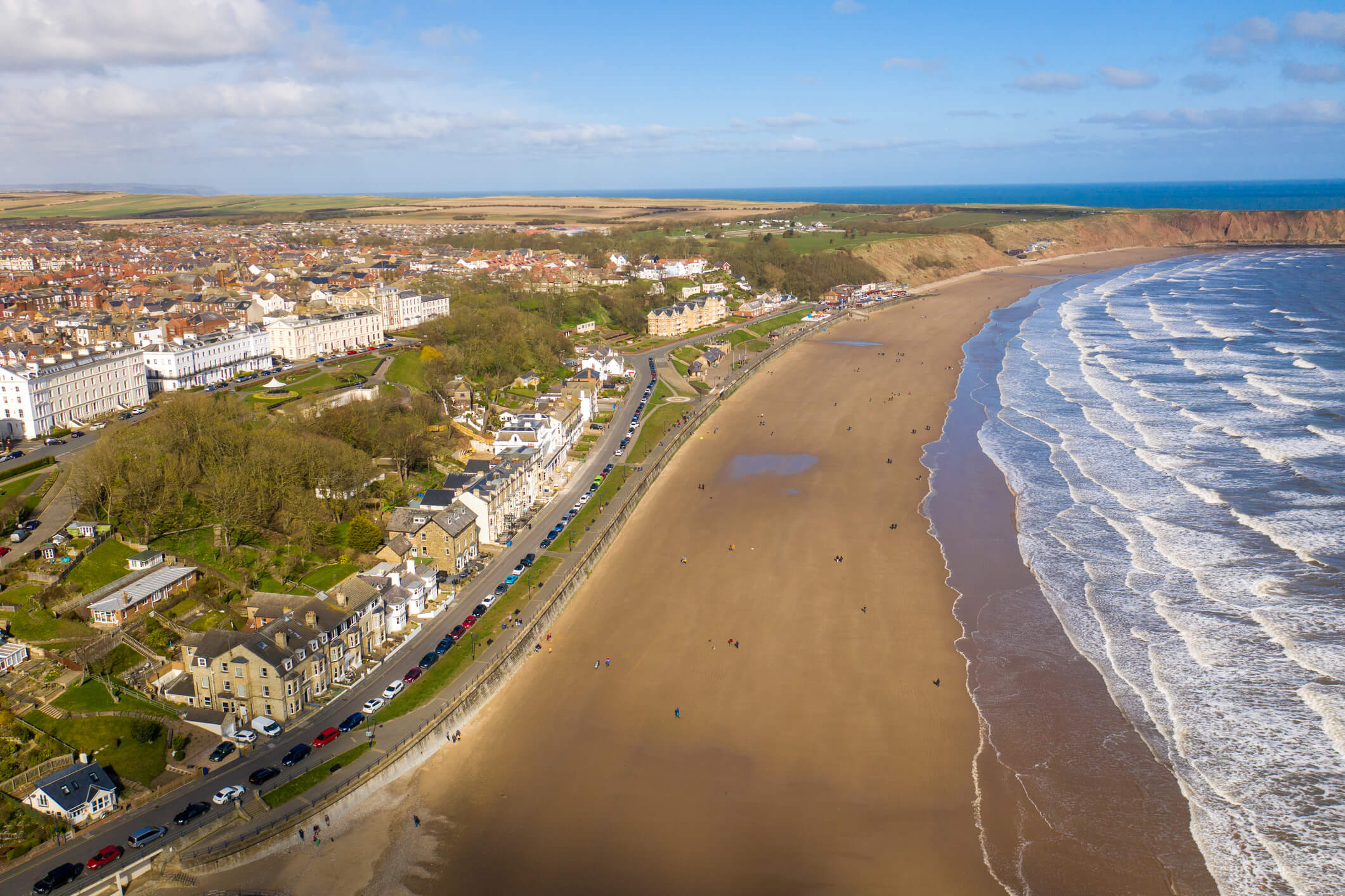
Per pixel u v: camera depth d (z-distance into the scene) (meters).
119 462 120.50
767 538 138.12
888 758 85.94
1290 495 143.88
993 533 136.50
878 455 176.25
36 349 163.75
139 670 92.62
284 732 88.06
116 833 74.12
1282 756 84.31
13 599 97.69
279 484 126.06
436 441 164.50
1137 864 72.69
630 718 93.06
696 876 72.19
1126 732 88.69
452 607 113.25
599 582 124.38
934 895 70.25
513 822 78.50
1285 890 69.69
